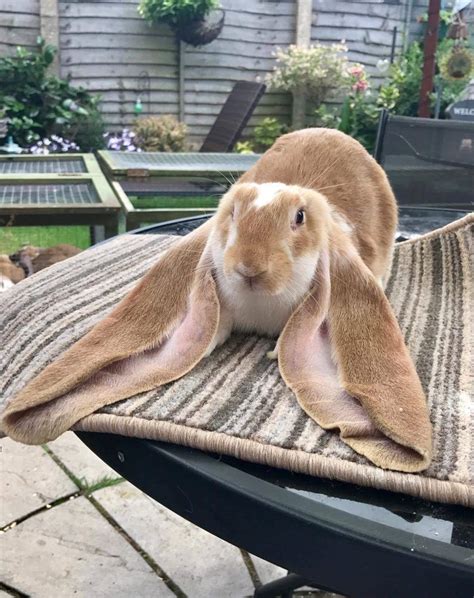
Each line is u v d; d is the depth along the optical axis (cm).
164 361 95
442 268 144
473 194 244
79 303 121
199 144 601
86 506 185
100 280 134
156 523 180
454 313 124
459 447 78
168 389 90
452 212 219
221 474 74
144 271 139
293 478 75
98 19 552
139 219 256
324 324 100
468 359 104
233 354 102
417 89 526
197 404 86
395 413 80
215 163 361
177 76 586
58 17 541
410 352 105
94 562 165
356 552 66
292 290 98
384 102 523
